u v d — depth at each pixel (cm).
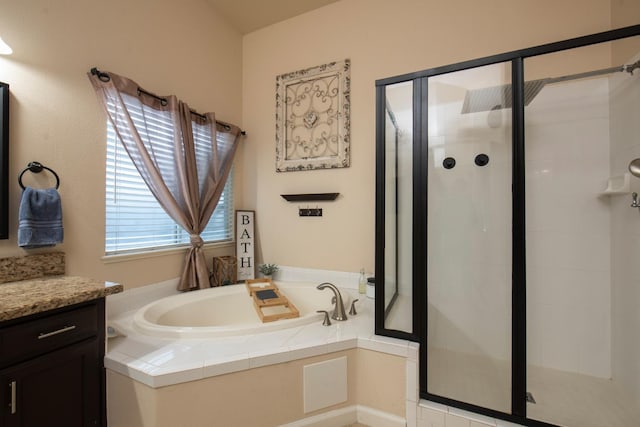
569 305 178
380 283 161
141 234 203
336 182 251
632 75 147
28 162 145
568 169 177
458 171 174
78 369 119
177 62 224
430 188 165
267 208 281
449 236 178
